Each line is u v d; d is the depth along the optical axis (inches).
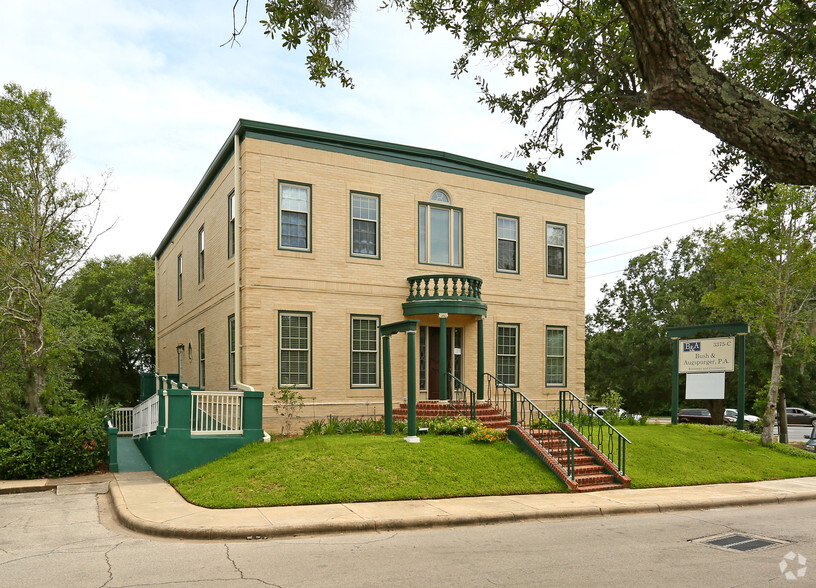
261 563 301.1
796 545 361.4
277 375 674.8
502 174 845.8
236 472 485.4
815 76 322.3
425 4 370.6
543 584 272.8
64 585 265.0
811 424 1729.8
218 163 770.8
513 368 839.7
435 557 315.6
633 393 1972.2
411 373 581.9
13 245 728.3
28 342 744.3
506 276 838.5
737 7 295.0
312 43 313.0
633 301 2020.2
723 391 844.0
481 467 527.2
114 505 439.2
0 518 410.6
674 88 194.9
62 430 580.1
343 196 727.1
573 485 519.8
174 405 551.2
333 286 713.6
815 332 808.3
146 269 1489.9
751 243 793.6
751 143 191.9
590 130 354.0
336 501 437.4
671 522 428.5
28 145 734.5
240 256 685.9
